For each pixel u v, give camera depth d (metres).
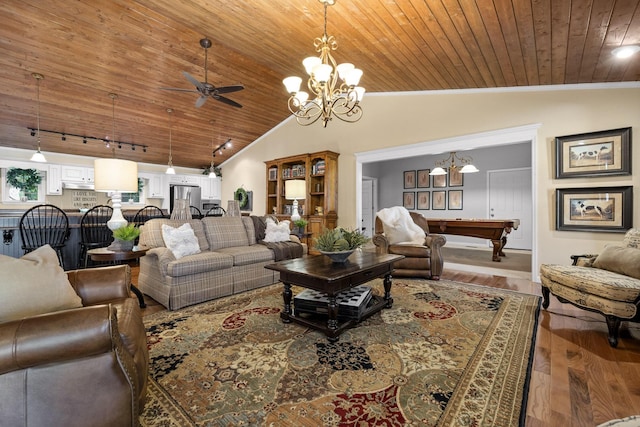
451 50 3.00
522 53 2.83
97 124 5.57
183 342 2.11
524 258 5.68
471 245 7.63
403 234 4.12
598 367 1.80
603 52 2.57
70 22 3.36
